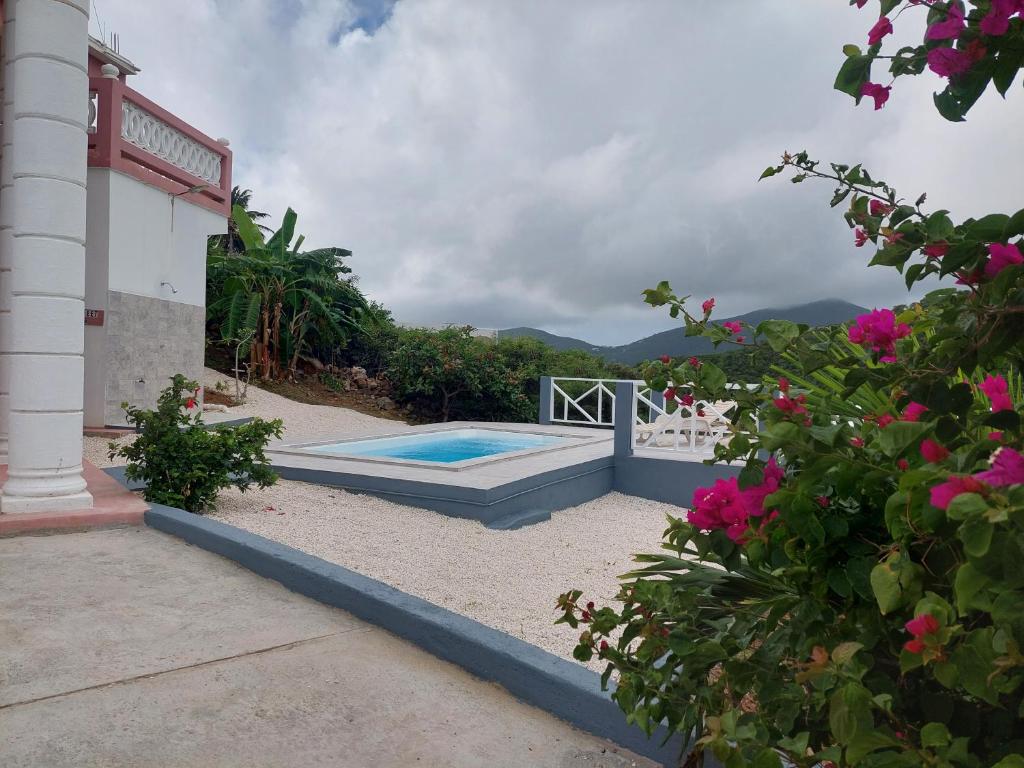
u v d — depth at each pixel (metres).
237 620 3.12
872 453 1.14
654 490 8.29
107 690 2.38
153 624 3.00
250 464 5.40
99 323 8.13
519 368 16.39
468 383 15.50
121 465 6.64
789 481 1.27
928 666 1.17
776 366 1.55
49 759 1.96
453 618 3.03
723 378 1.52
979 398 1.55
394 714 2.42
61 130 4.35
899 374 1.11
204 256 10.09
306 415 13.05
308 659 2.77
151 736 2.12
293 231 16.03
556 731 2.44
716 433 8.46
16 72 4.30
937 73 1.00
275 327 15.27
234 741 2.14
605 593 4.56
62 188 4.38
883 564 1.01
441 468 7.02
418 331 16.83
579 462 7.78
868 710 1.00
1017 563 0.80
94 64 11.61
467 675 2.80
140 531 4.43
